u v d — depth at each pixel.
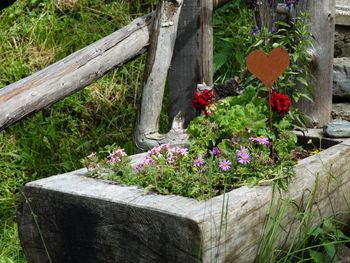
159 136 3.29
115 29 4.11
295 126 3.25
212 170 2.64
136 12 4.20
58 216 2.54
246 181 2.60
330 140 3.14
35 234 2.60
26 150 3.58
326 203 2.80
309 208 2.67
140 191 2.53
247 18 4.09
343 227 2.95
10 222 3.22
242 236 2.45
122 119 3.83
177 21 3.26
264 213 2.52
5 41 3.97
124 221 2.43
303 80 3.18
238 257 2.44
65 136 3.71
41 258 2.60
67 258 2.55
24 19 4.07
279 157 2.70
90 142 3.71
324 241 2.72
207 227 2.33
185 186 2.51
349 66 3.43
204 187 2.51
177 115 3.38
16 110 2.98
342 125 3.18
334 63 3.47
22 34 4.02
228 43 3.92
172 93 3.38
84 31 4.04
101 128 3.77
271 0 3.27
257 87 3.19
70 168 3.55
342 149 2.95
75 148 3.68
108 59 3.19
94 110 3.83
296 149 2.87
